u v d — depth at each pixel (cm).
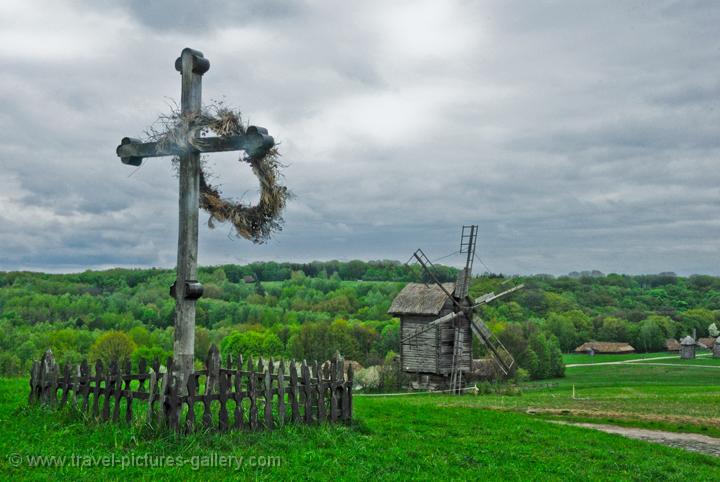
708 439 2569
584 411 3288
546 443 2053
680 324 18062
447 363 5981
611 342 16288
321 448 1566
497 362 6094
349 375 1861
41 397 1747
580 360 14375
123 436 1447
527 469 1633
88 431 1516
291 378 1697
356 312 18538
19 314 15575
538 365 10731
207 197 1700
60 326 14550
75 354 11588
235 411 1585
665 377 10794
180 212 1641
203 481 1216
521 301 18025
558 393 6197
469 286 6069
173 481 1208
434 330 5956
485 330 6081
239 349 11575
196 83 1669
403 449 1662
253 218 1692
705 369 12269
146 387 1936
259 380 1825
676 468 1820
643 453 2050
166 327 16338
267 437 1570
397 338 11731
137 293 18675
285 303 19388
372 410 2422
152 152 1712
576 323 16925
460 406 3388
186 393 1577
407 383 6084
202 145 1608
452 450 1741
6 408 1777
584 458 1861
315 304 19138
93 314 15762
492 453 1784
